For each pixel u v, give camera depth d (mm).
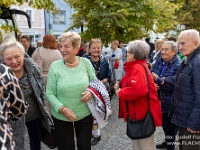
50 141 2943
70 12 17641
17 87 1784
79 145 2541
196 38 2420
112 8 7848
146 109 2553
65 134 2500
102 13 7637
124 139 4043
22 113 1921
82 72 2504
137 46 2523
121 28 8297
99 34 8430
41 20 18438
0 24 5387
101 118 2582
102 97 2514
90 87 2488
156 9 8141
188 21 16469
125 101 2637
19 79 2598
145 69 2525
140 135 2557
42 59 4016
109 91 3891
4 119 1521
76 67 2500
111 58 7719
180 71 2559
